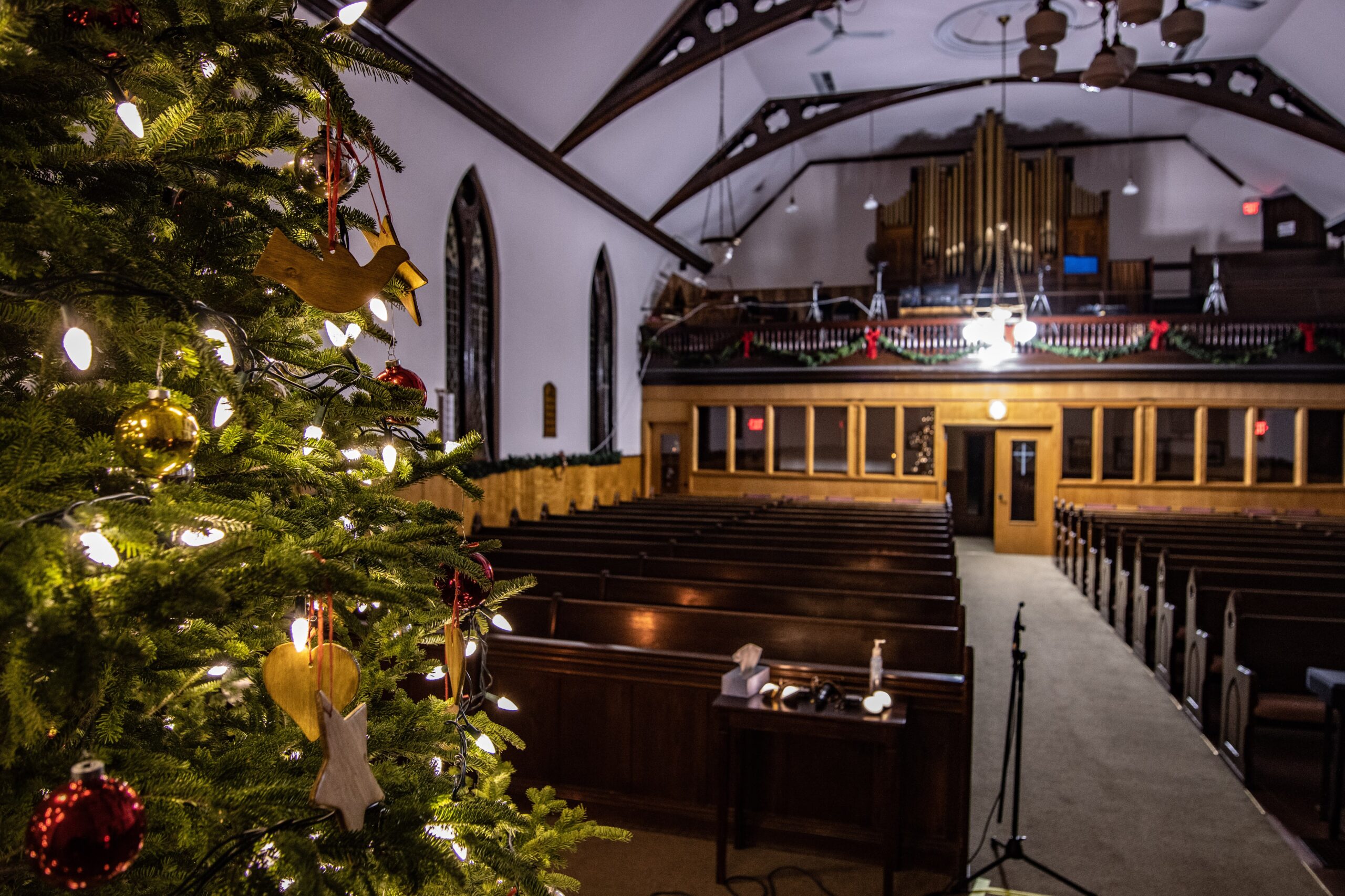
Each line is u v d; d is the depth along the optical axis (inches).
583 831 91.8
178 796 53.5
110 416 58.6
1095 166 746.8
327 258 68.3
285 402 79.2
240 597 48.5
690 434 668.7
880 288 701.3
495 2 354.6
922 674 168.1
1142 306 703.1
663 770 183.3
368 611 82.5
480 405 432.1
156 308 56.6
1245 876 167.8
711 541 343.0
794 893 158.7
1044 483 625.6
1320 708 204.7
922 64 581.3
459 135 394.0
